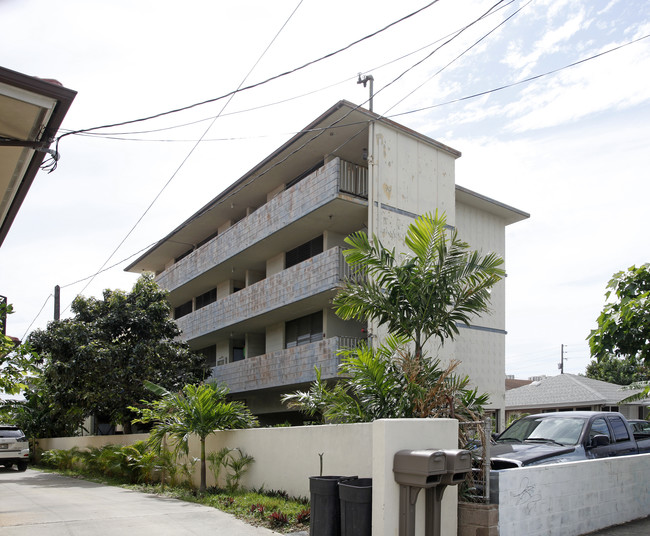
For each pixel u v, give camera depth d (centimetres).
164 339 2606
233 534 843
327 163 1892
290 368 2075
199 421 1306
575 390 2769
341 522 717
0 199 909
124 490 1470
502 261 1073
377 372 938
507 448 1016
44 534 843
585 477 898
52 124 730
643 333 1145
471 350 2189
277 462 1148
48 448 2850
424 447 722
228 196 2498
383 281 1073
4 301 1731
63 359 2145
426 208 1958
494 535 742
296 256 2294
